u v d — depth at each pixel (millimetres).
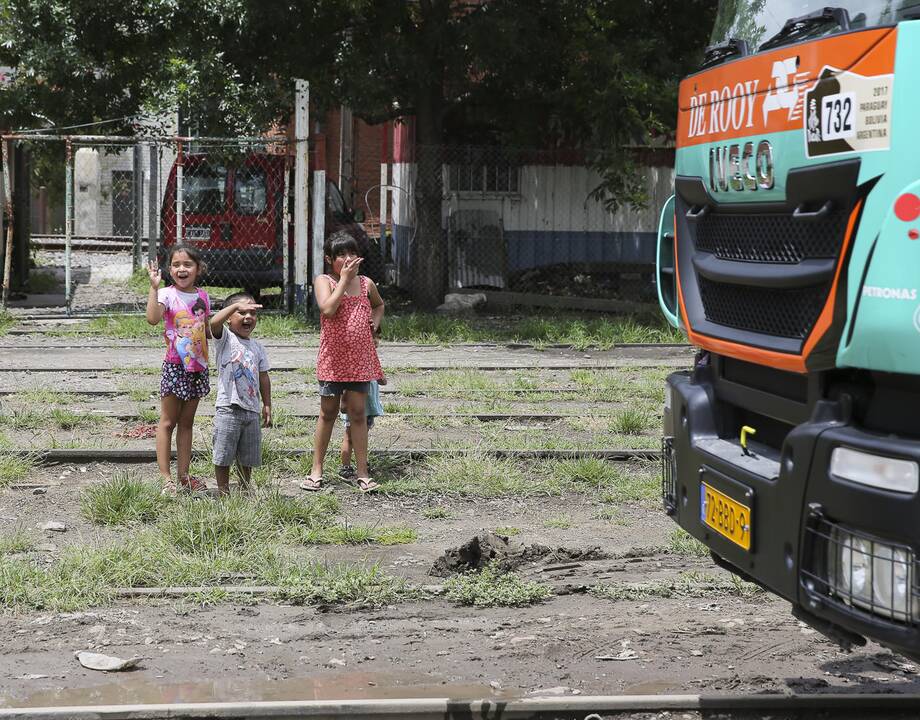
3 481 12219
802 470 5625
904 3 5676
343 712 6590
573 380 19656
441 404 17359
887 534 5113
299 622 8367
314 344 23562
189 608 8562
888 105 5180
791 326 6047
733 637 8148
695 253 7168
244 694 6953
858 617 5273
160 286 11594
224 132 26219
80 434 14766
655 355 23031
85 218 51125
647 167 32781
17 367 19859
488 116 30938
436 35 27125
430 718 6617
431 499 12125
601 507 11883
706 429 7094
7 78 30078
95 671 7309
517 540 10656
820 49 5613
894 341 5176
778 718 6746
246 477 11875
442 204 32469
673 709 6777
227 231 27922
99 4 26312
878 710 6797
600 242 33125
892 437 5281
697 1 29094
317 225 26250
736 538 6344
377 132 44156
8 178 28031
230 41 27078
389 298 31953
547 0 27875
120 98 28219
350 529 10711
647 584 9227
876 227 5254
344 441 12727
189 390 11641
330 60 28062
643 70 28344
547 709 6668
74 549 9555
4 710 6426
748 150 6293
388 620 8469
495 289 32625
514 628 8297
